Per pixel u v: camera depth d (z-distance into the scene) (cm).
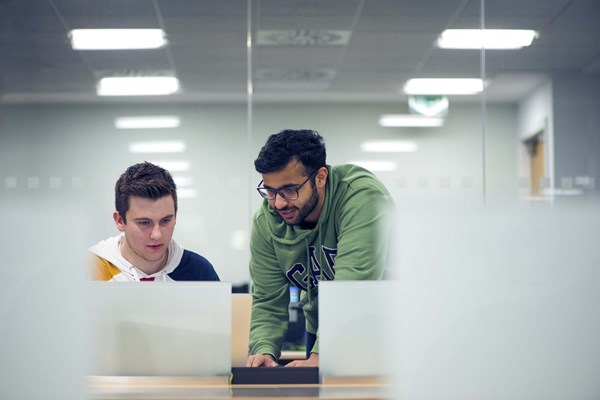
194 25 412
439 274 154
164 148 407
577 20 422
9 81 408
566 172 412
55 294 154
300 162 222
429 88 413
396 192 408
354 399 155
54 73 409
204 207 402
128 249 242
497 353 153
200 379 159
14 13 410
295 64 411
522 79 415
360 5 412
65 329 154
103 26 411
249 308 201
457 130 413
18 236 154
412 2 414
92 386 157
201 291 160
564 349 153
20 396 153
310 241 231
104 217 402
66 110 408
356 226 220
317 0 412
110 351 158
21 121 407
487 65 415
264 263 236
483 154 411
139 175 242
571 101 414
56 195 402
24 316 154
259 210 237
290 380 167
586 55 423
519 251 153
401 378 154
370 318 156
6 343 153
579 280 153
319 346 156
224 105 410
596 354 153
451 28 414
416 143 411
